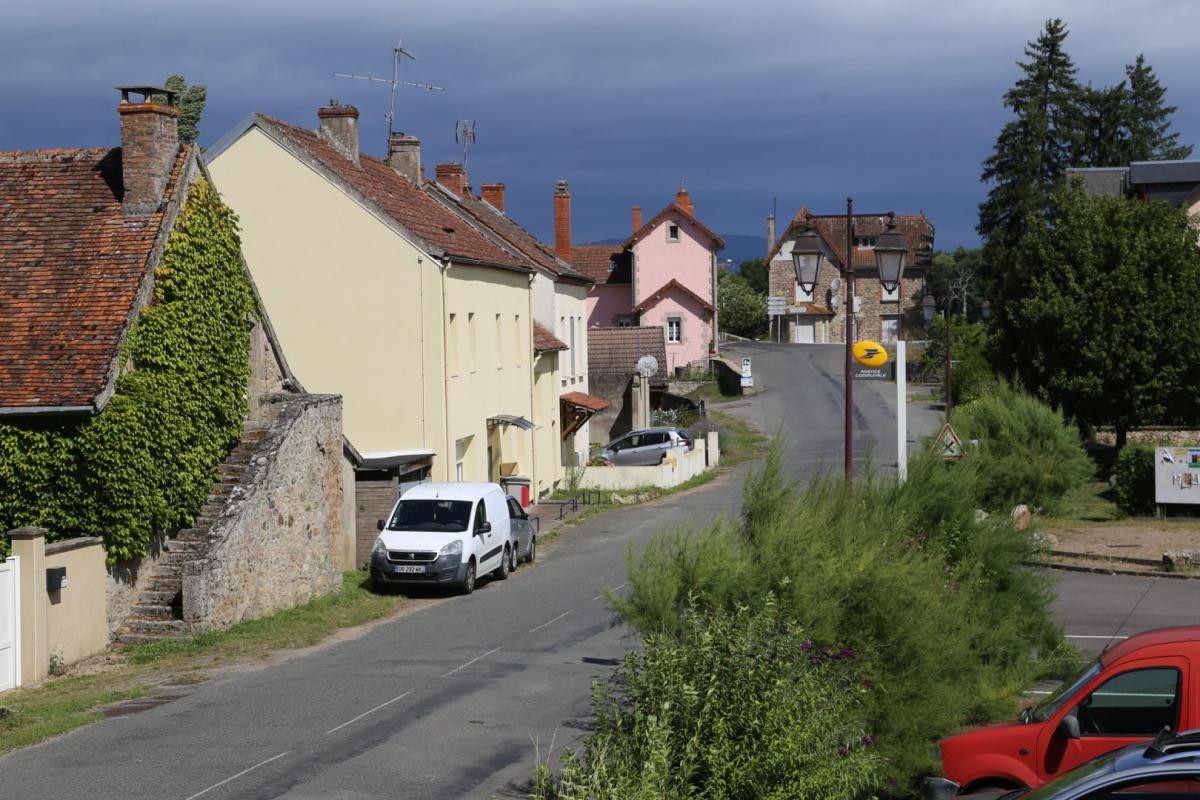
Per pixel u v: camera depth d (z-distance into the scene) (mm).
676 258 76562
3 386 18547
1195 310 37906
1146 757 6602
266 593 21891
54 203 21719
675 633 11250
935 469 15742
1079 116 77188
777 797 7840
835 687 9789
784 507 12602
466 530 25406
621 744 8148
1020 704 14023
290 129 33000
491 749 13000
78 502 18719
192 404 20938
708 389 65500
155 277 20469
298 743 13203
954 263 106750
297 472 23266
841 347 81875
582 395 49781
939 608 12320
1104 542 28656
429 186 43188
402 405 31469
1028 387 40281
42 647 17109
